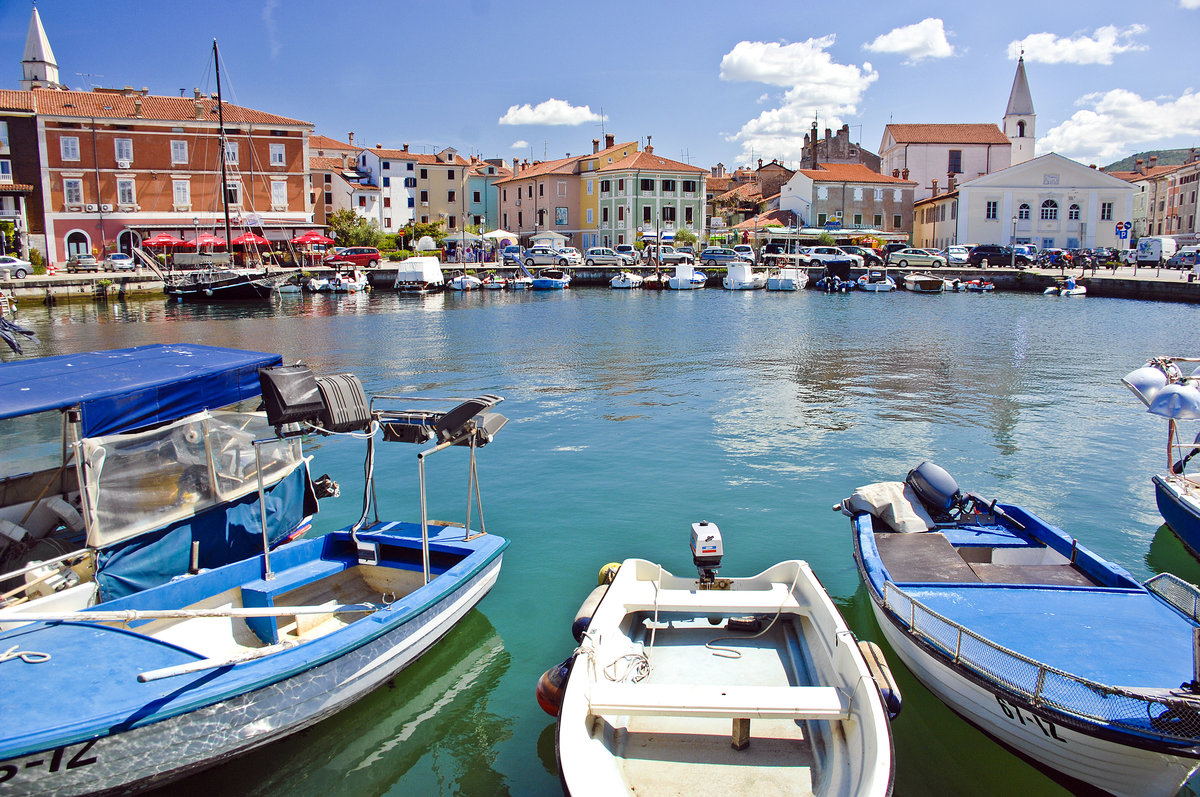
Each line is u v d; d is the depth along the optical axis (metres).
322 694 7.31
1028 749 6.86
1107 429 18.50
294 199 71.75
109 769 6.15
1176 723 5.84
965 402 21.73
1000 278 65.56
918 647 7.64
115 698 6.22
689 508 13.34
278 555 9.21
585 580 10.71
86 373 9.31
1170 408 11.04
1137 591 8.12
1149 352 31.16
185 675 6.62
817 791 5.95
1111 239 81.06
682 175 89.38
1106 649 7.08
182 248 66.69
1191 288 48.81
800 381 25.23
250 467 9.84
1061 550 9.16
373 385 24.94
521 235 97.81
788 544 11.78
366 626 7.69
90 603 8.04
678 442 17.52
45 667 6.57
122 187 65.88
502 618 9.74
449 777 7.09
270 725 6.95
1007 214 80.44
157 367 9.77
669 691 6.41
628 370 27.58
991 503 10.45
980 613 7.75
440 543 9.54
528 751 7.43
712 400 22.20
